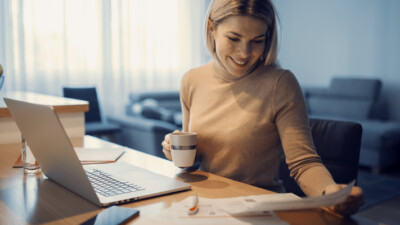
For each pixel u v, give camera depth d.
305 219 0.76
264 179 1.19
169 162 1.24
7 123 1.54
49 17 4.18
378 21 4.71
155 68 5.08
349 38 5.02
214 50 1.24
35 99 1.83
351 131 1.23
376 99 4.46
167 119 3.82
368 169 3.88
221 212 0.77
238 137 1.17
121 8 4.70
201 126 1.27
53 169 0.94
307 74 5.55
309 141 1.06
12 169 1.16
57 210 0.79
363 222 0.75
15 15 3.98
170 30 5.17
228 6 1.07
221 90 1.26
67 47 4.33
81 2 4.38
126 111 4.52
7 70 3.98
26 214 0.77
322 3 5.28
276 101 1.13
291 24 5.71
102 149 1.40
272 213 0.77
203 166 1.27
